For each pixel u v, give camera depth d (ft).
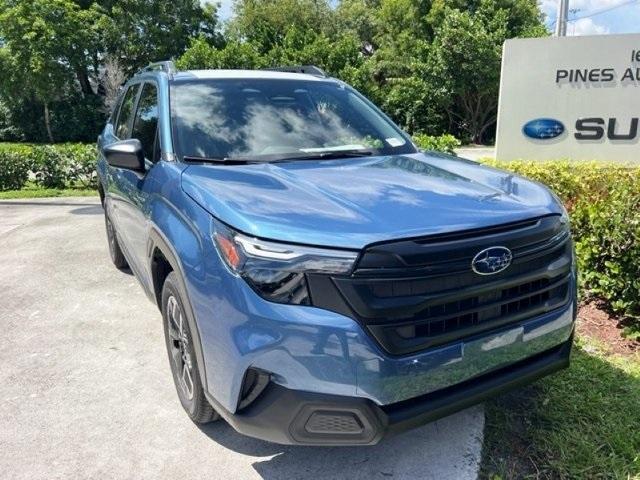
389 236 6.99
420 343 7.10
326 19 118.52
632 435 9.16
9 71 86.22
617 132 29.17
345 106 12.94
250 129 11.25
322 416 7.04
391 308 6.88
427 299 7.04
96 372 11.90
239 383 7.38
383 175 9.52
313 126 11.85
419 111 90.79
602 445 8.95
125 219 13.05
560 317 8.41
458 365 7.42
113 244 18.44
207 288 7.73
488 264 7.39
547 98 29.73
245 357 7.20
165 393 11.01
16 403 10.76
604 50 28.60
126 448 9.34
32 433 9.80
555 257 8.36
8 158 39.27
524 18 94.73
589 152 29.71
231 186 8.63
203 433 9.67
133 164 10.63
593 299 14.60
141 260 11.80
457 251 7.22
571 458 8.65
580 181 18.88
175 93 11.85
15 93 89.81
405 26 104.01
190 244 8.23
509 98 30.25
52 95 91.61
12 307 15.66
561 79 29.40
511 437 9.24
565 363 8.79
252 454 9.09
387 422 7.13
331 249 6.89
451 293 7.18
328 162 10.50
